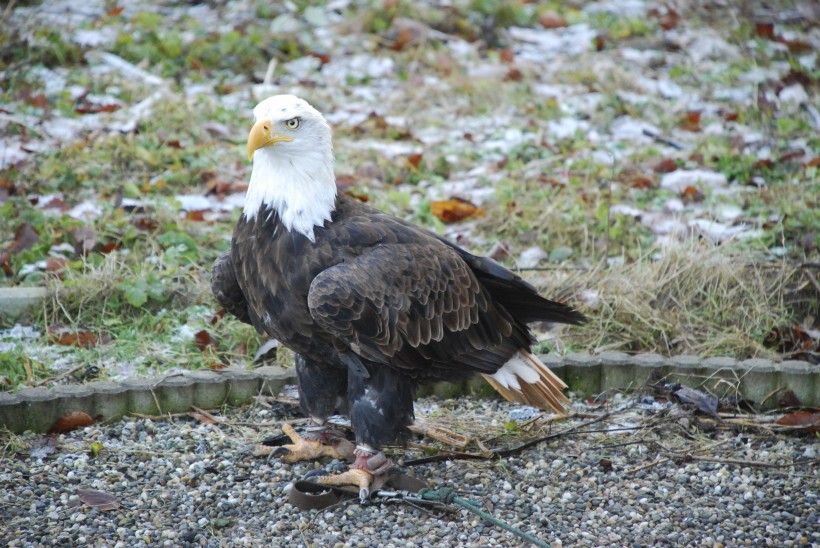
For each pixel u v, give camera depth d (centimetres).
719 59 1925
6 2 1916
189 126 1499
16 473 832
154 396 947
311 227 808
